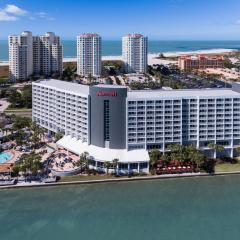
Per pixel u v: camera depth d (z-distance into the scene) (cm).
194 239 18912
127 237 19088
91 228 19875
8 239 18912
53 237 19088
